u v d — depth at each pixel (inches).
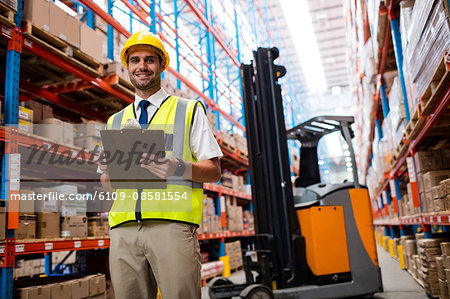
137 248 60.5
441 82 116.7
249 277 175.6
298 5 702.5
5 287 105.9
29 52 139.5
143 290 61.1
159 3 317.1
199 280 61.1
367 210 175.0
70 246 133.2
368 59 289.4
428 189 170.6
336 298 163.9
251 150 184.2
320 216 166.7
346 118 189.5
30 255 208.7
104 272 163.8
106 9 221.1
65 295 123.9
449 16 104.7
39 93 164.9
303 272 165.8
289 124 728.3
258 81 185.6
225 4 440.1
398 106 214.8
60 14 139.9
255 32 543.2
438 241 162.7
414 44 148.3
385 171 330.6
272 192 173.0
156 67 67.4
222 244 293.9
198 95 339.3
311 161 205.9
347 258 166.9
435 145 215.6
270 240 166.1
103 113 202.8
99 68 160.2
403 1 166.6
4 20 116.0
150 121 66.2
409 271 241.4
